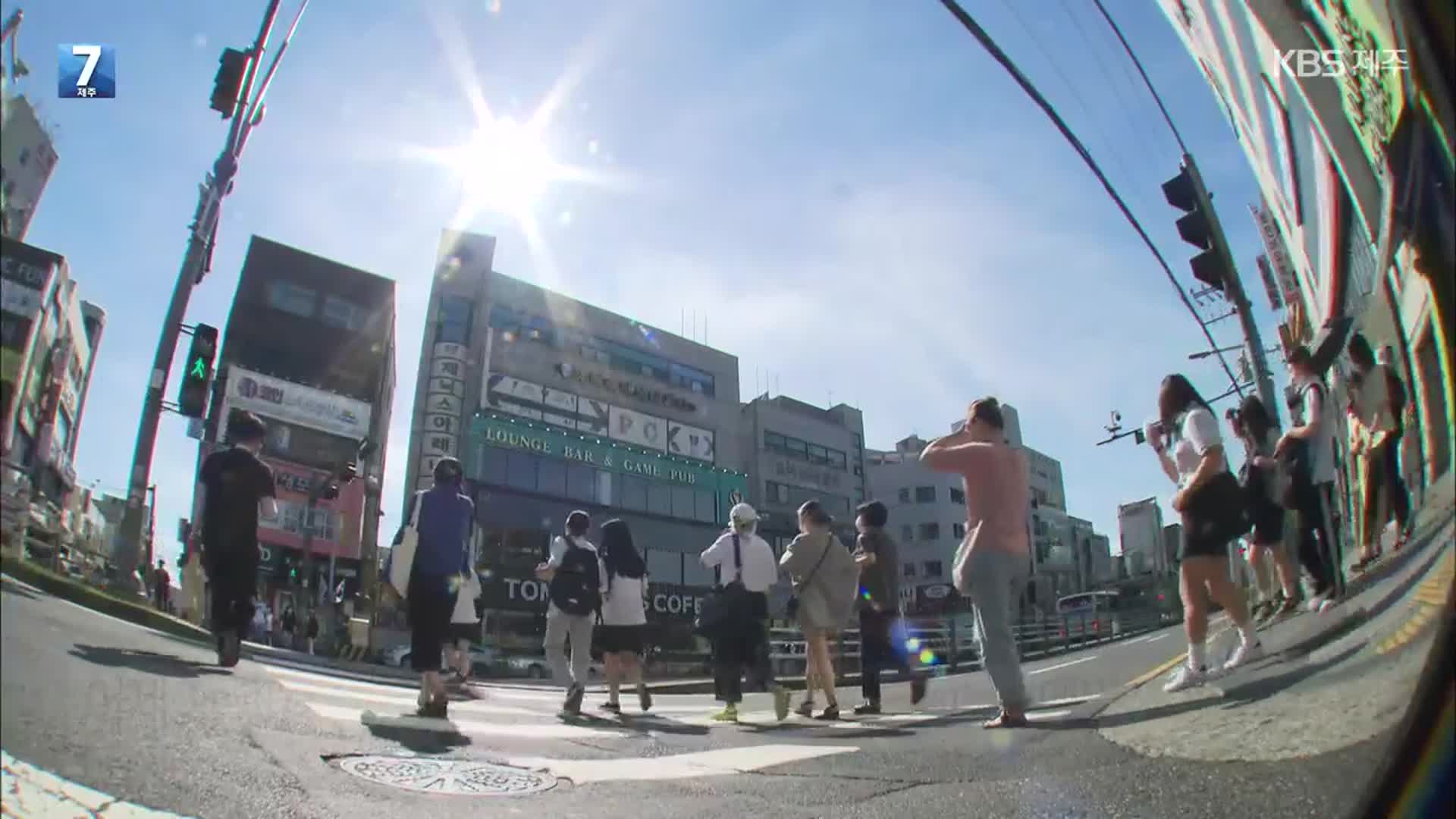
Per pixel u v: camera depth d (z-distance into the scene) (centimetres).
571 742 192
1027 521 162
